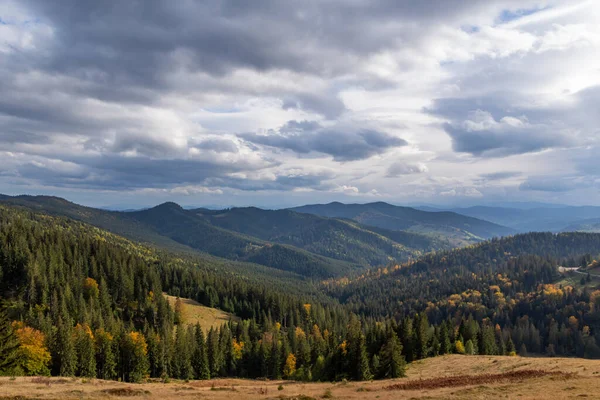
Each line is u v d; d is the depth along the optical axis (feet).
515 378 167.94
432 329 399.44
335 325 619.26
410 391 162.40
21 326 342.64
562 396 119.75
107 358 323.78
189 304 647.15
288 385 231.09
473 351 353.31
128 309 535.19
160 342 369.09
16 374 227.81
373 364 273.95
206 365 369.30
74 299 474.08
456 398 132.26
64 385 173.68
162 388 183.42
